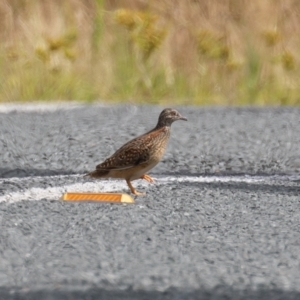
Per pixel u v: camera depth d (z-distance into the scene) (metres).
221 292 15.16
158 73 45.06
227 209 20.94
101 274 16.05
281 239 18.36
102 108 39.97
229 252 17.42
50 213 20.44
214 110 39.47
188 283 15.59
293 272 16.22
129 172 22.78
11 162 27.86
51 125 34.53
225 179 25.25
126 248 17.66
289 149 30.39
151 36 44.78
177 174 26.30
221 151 29.80
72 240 18.22
